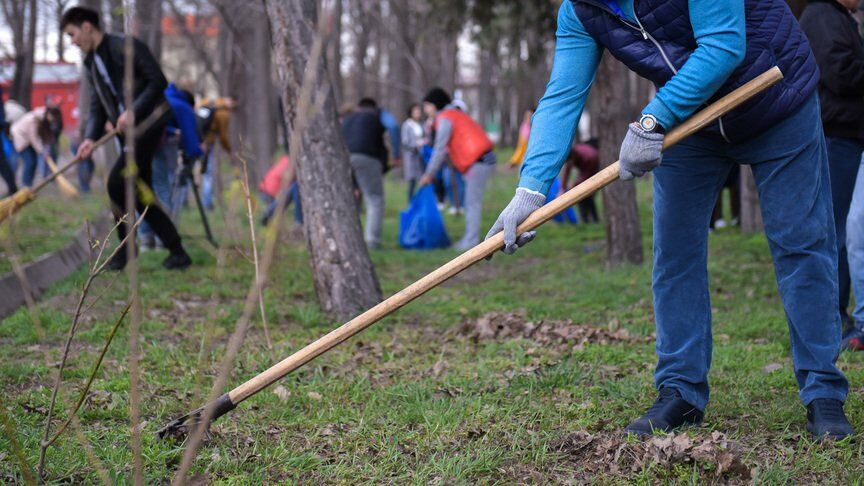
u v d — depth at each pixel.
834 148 4.98
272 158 18.19
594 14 3.10
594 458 3.22
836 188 5.04
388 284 7.80
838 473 2.99
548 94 3.23
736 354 4.76
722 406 3.74
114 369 4.54
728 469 2.99
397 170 25.95
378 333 5.52
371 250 10.83
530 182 3.13
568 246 10.78
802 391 3.38
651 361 4.64
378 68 34.09
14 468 3.11
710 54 2.92
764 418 3.58
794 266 3.28
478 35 14.38
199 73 24.55
